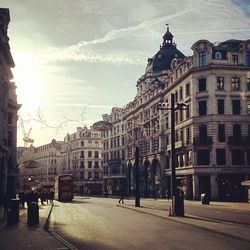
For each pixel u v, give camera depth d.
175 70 66.00
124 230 19.45
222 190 55.03
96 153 120.25
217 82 56.97
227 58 57.47
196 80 58.12
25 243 14.67
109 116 104.00
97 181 118.31
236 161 55.69
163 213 29.97
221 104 56.81
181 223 22.83
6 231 18.75
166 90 69.19
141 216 28.59
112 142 100.69
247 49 58.03
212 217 26.64
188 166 58.69
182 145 60.69
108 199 66.88
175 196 27.02
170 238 16.30
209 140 55.62
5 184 46.59
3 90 46.72
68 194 57.06
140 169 80.88
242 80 57.38
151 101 76.56
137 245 14.41
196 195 55.97
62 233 18.44
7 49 43.16
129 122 90.44
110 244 14.72
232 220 24.17
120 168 94.62
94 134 120.31
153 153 73.44
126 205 42.56
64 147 131.50
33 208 22.62
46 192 51.62
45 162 130.00
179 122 63.41
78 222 24.09
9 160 58.47
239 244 14.46
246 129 56.47
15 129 59.91
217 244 14.48
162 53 80.88
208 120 56.22
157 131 72.62
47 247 13.64
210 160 55.41
